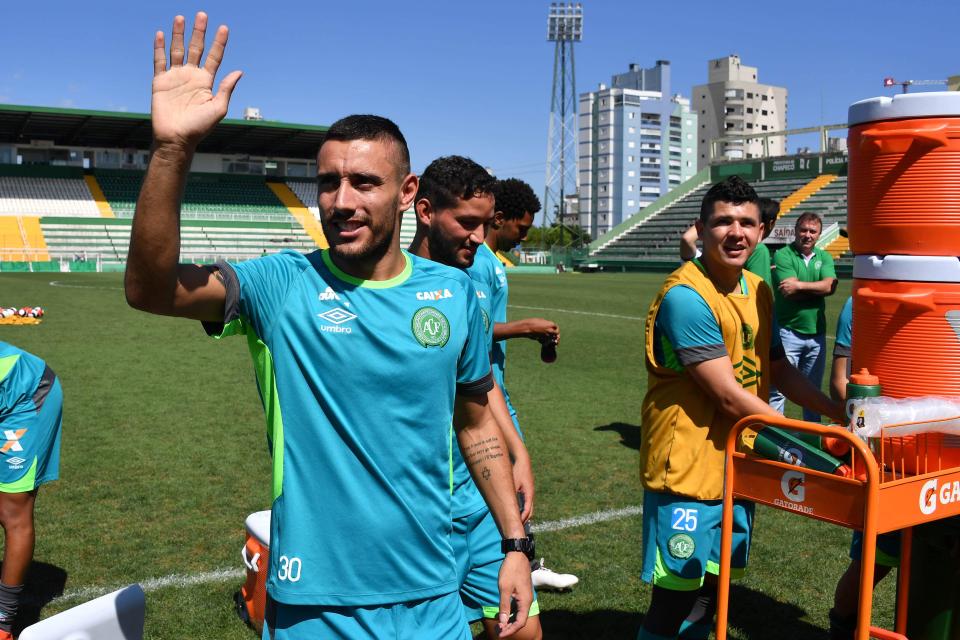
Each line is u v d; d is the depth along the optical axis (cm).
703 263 307
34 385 344
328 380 204
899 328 250
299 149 5728
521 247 8031
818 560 467
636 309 2214
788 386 337
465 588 314
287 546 205
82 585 426
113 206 5122
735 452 254
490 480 230
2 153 5259
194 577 438
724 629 257
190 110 180
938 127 237
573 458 690
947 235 241
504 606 218
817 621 393
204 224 5094
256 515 381
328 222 204
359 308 205
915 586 278
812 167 5434
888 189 249
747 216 292
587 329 1714
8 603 346
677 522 300
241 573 443
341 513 204
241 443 730
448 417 215
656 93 11944
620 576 445
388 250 209
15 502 344
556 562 464
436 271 219
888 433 229
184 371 1123
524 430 793
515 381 1079
